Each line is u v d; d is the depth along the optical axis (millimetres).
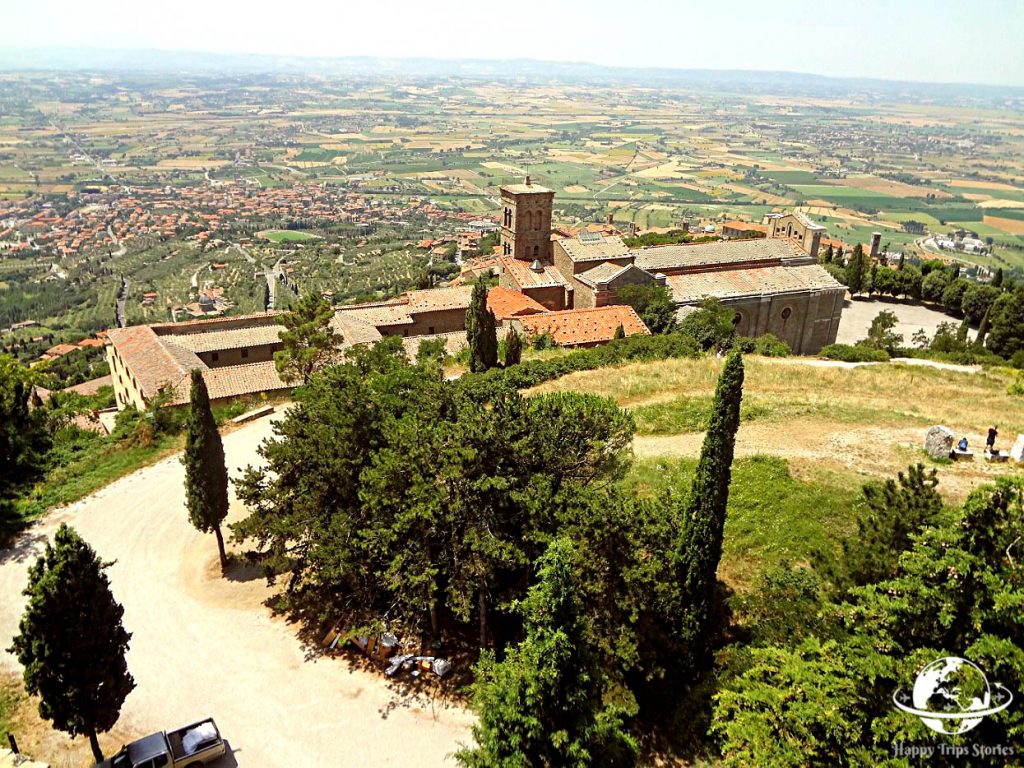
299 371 56062
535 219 91062
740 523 32562
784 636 25781
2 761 22391
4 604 31172
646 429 44625
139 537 37000
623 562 24641
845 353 67688
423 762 24266
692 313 75562
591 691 18438
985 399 50125
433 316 77188
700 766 23453
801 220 114625
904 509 23859
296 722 25812
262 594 32844
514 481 25891
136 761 22703
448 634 29922
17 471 42656
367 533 26484
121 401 70938
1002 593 15469
